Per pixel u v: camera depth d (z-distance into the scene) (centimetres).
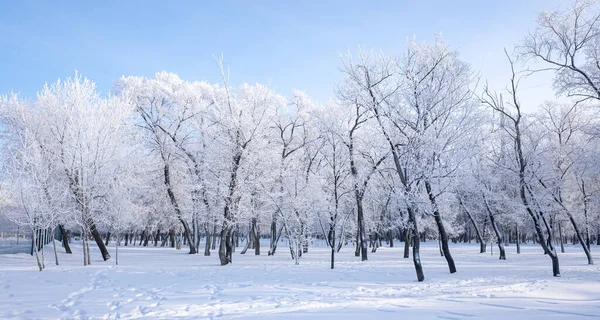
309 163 2978
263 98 2370
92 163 1964
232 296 1102
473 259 2628
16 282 1285
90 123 1958
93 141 1966
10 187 1639
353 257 2847
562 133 2581
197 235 3462
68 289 1177
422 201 1509
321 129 2316
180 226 3741
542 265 2092
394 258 2750
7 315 873
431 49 1641
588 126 1920
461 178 1756
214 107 2353
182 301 1025
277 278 1498
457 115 1603
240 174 2205
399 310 927
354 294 1155
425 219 2959
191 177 2798
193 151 2800
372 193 2691
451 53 1641
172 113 3023
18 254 2377
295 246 2273
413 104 1599
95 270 1625
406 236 2891
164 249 3856
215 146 2303
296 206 2259
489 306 975
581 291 1216
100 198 2020
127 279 1405
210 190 2269
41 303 988
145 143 2919
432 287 1301
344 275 1612
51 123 2062
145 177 2758
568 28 1733
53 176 1995
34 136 1998
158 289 1212
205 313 896
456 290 1233
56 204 1731
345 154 2416
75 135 1912
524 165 1878
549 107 2577
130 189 2277
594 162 1909
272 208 2664
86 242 1947
